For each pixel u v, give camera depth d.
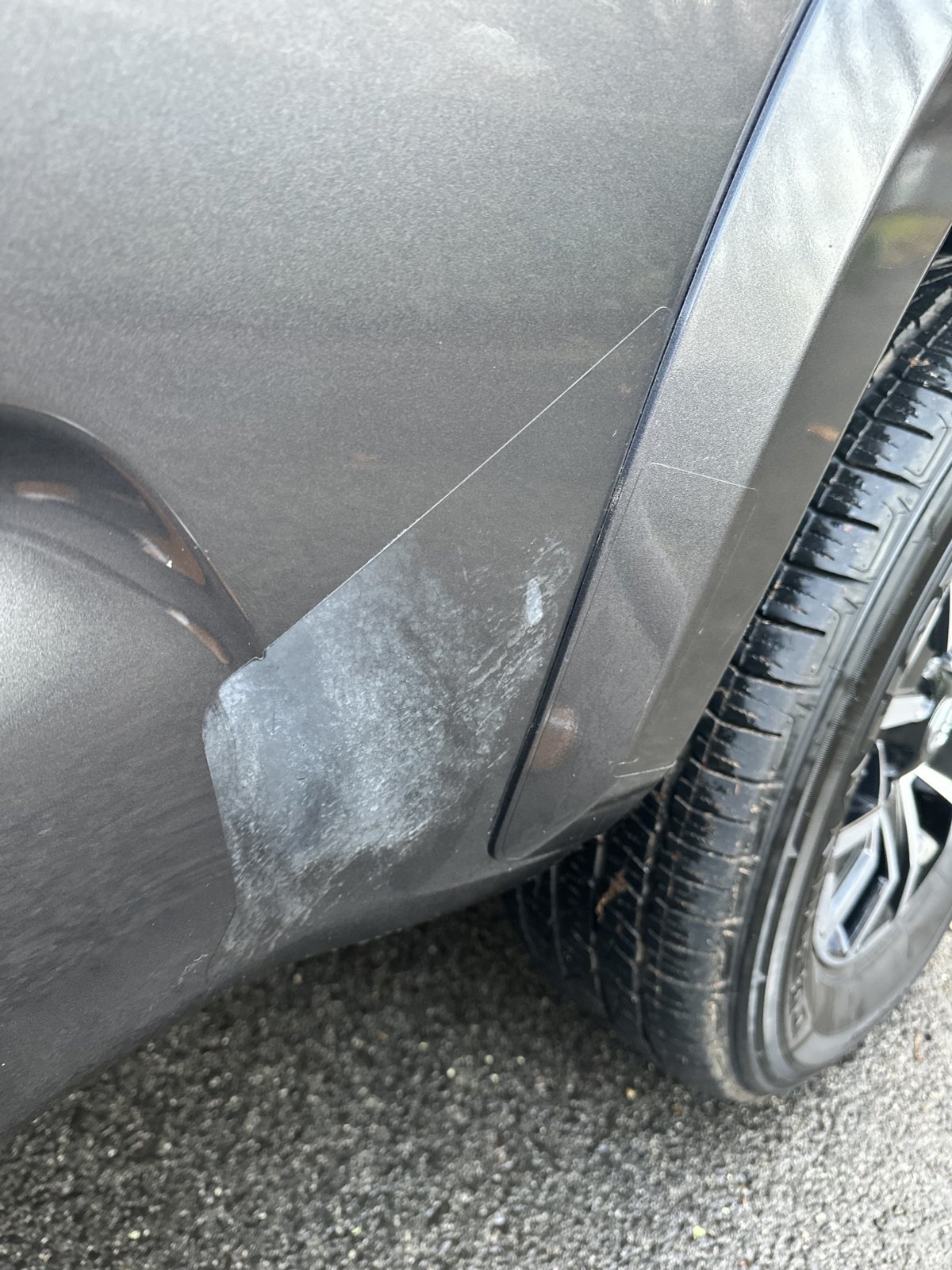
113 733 0.66
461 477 0.74
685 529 0.89
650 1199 1.34
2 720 0.61
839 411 0.92
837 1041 1.44
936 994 1.73
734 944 1.20
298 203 0.59
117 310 0.55
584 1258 1.26
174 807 0.71
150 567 0.65
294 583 0.71
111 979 0.73
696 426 0.85
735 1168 1.40
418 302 0.66
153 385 0.58
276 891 0.83
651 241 0.76
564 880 1.31
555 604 0.87
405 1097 1.41
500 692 0.88
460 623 0.82
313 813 0.81
